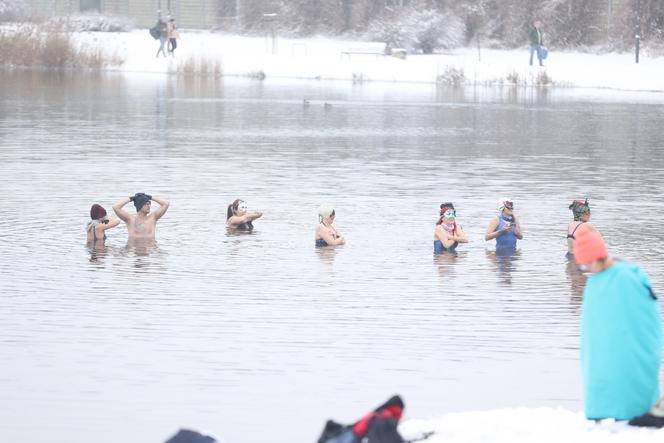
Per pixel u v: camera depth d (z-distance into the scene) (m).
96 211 41.41
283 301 33.09
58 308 31.97
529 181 57.75
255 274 36.59
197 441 16.75
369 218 46.69
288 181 56.62
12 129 79.38
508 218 41.28
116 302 32.72
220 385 25.58
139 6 199.12
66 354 27.70
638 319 20.41
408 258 39.53
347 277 36.38
